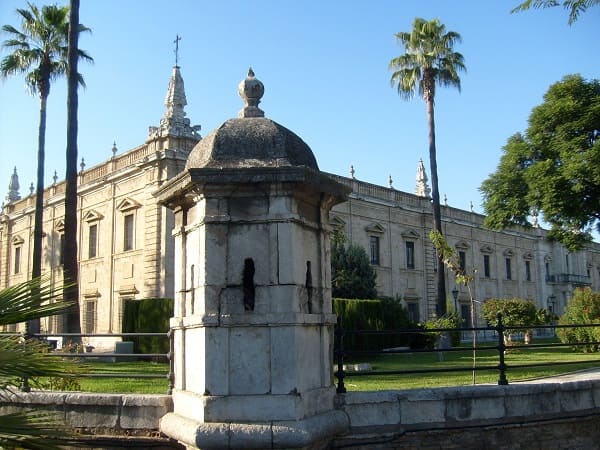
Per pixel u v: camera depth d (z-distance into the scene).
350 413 7.27
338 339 7.54
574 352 25.73
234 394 6.28
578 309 26.50
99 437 7.29
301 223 6.75
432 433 7.53
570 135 31.30
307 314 6.64
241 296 6.44
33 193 42.72
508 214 34.50
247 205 6.61
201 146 7.11
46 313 4.98
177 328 7.17
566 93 31.88
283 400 6.23
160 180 28.80
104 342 31.84
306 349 6.63
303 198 6.87
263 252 6.51
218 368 6.33
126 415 7.43
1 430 4.36
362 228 39.53
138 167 30.30
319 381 6.93
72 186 21.78
